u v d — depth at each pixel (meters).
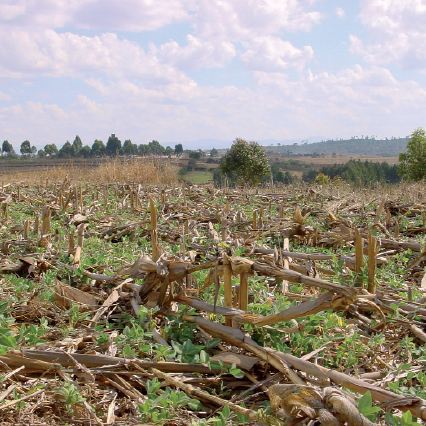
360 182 14.96
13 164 35.94
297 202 11.40
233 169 30.45
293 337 3.58
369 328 4.03
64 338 3.61
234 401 3.03
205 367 3.26
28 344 3.44
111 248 6.71
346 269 5.20
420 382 3.31
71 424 2.72
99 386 3.10
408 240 7.47
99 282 4.93
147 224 8.11
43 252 5.84
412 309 4.20
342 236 7.07
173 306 4.10
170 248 6.69
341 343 3.73
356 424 2.26
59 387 2.88
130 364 3.19
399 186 14.56
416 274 5.93
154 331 3.70
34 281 5.11
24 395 2.83
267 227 7.87
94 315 4.12
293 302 4.27
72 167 17.34
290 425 2.44
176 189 13.62
